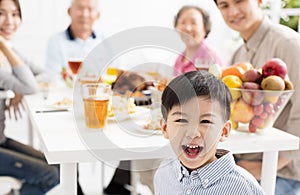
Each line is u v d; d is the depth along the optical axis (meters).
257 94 1.31
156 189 1.21
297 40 1.61
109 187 2.46
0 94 2.04
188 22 2.36
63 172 1.13
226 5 1.75
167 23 4.12
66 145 1.13
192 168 1.09
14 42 3.68
